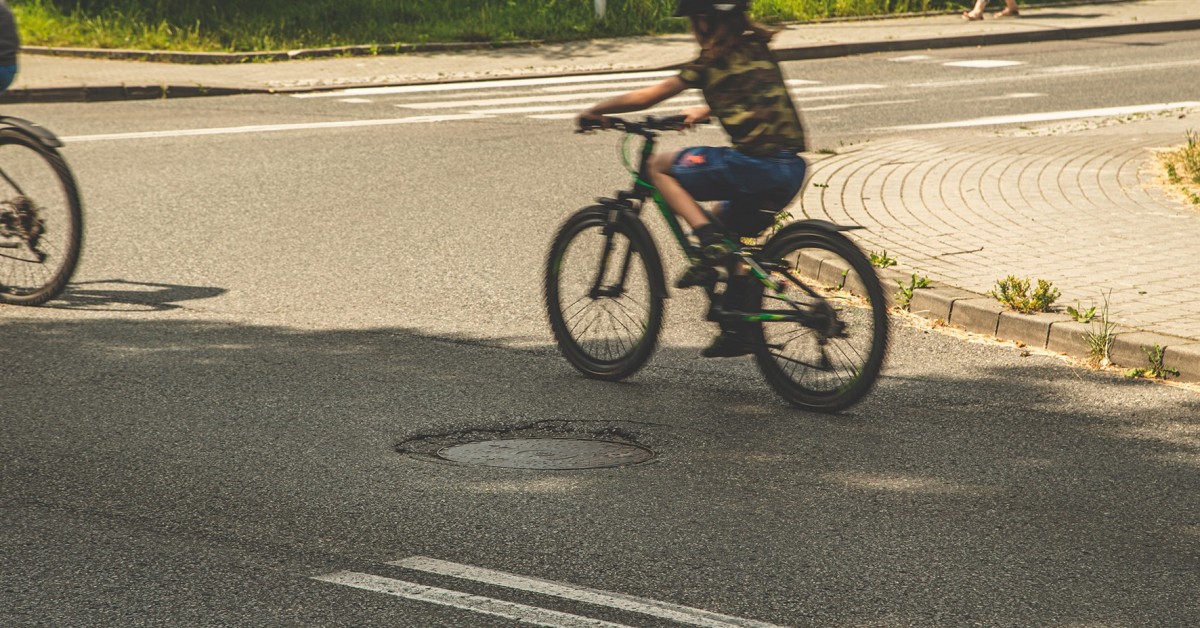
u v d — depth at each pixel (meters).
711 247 21.47
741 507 17.03
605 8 84.06
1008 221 33.66
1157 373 22.97
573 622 13.61
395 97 61.09
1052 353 24.44
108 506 16.78
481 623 13.59
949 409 21.30
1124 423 20.62
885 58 75.44
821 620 13.77
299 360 23.70
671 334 25.91
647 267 22.28
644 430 20.20
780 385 21.70
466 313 27.12
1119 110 55.81
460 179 42.00
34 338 25.03
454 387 22.27
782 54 75.75
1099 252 30.30
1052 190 37.41
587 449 19.36
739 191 21.38
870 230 32.75
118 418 20.36
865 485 17.91
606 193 39.91
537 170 43.59
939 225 33.28
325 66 70.00
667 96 21.50
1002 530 16.34
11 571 14.77
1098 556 15.57
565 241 23.44
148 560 15.12
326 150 47.03
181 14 78.62
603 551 15.55
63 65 67.62
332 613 13.80
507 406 21.28
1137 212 34.50
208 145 47.81
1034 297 25.67
